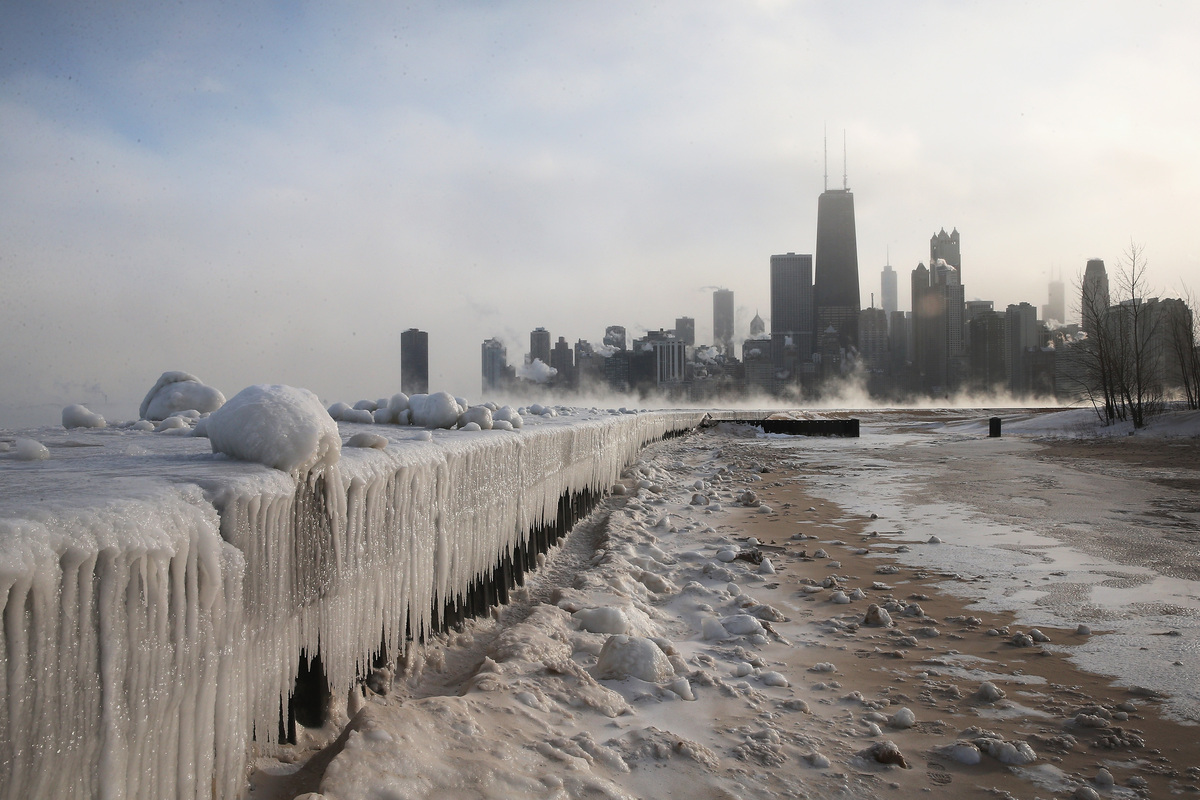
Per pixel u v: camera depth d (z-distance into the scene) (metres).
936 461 18.42
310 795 1.94
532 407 15.60
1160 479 13.87
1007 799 2.61
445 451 4.00
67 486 1.93
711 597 5.55
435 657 3.75
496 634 4.55
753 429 35.34
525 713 2.93
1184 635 4.58
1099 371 32.81
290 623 2.39
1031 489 12.48
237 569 2.02
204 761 1.88
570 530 8.16
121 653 1.58
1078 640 4.54
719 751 2.90
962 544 7.69
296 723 2.63
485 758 2.40
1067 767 2.87
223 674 1.97
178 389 7.97
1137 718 3.35
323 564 2.63
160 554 1.69
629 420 14.50
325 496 2.66
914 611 5.16
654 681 3.59
